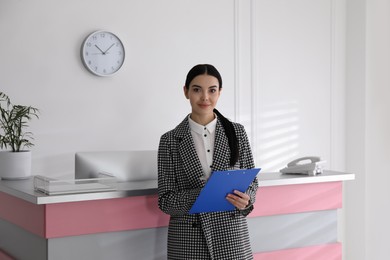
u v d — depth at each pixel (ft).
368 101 17.16
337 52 17.65
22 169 10.86
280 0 16.72
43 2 13.62
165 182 8.73
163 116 15.23
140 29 14.82
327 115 17.57
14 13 13.32
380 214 17.47
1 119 13.19
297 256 10.85
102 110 14.44
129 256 9.33
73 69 14.05
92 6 14.17
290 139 17.01
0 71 13.21
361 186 17.29
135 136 14.89
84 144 14.25
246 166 8.99
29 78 13.55
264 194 10.42
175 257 8.79
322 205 11.12
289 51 16.90
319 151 17.49
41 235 8.71
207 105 8.70
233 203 8.41
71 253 8.84
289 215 10.78
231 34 16.02
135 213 9.30
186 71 15.44
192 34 15.49
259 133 16.48
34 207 8.95
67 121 14.03
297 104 17.07
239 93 16.15
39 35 13.61
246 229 9.04
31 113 12.95
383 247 17.53
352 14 17.48
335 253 11.32
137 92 14.85
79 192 8.81
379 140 17.38
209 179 7.93
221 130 8.83
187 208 8.39
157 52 15.06
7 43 13.28
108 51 14.34
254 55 16.31
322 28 17.40
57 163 13.94
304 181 10.69
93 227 8.95
